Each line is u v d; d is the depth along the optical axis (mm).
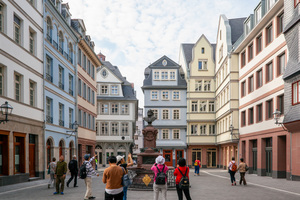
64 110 28297
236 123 35094
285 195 13539
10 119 18047
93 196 12609
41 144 22766
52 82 25469
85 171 12031
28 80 20938
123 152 53438
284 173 23984
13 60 18766
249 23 32031
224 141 39844
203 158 47406
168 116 48281
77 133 31672
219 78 44312
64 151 28078
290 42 21406
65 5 31234
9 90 18281
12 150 18344
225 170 40250
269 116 26578
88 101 37250
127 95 53812
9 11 18469
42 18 23516
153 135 18078
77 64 32406
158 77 49031
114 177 7688
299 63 19922
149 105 48438
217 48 45375
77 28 34656
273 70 25359
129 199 12016
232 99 35344
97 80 52906
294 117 20391
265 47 27203
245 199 12312
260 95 28219
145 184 14812
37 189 15594
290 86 21234
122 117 52844
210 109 47656
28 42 21156
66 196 12945
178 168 9641
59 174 13555
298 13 20203
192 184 19016
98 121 52281
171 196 13047
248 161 31188
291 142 21703
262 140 27594
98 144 52031
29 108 20828
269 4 26641
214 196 13188
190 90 47781
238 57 35719
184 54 53188
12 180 18172
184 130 48219
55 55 26125
